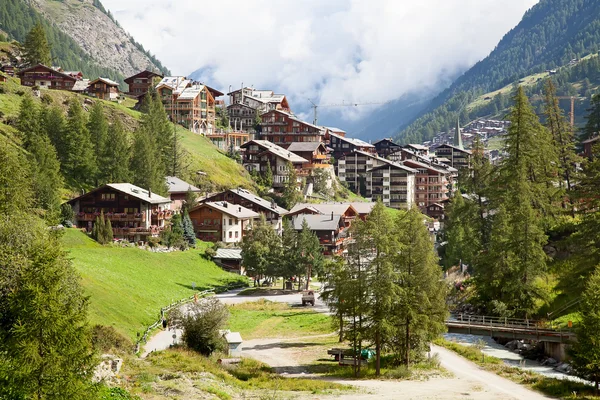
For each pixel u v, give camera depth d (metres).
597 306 62.59
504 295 91.62
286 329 95.25
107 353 61.88
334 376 69.44
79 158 148.25
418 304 70.00
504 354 83.44
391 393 60.31
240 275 140.62
